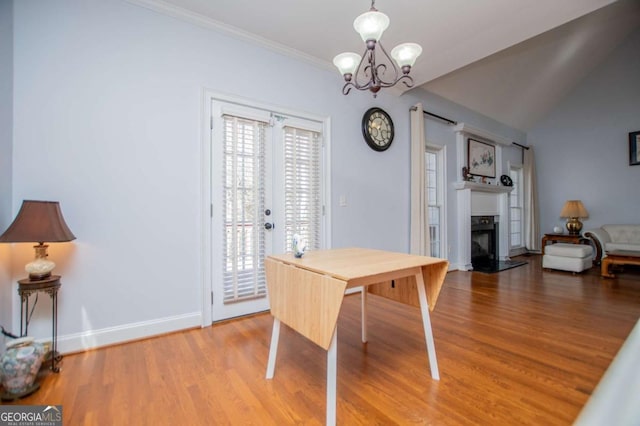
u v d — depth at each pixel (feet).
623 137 17.65
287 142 9.74
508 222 19.26
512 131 20.67
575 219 18.56
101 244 6.88
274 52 9.49
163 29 7.65
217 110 8.44
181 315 7.86
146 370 5.83
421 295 5.63
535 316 8.82
